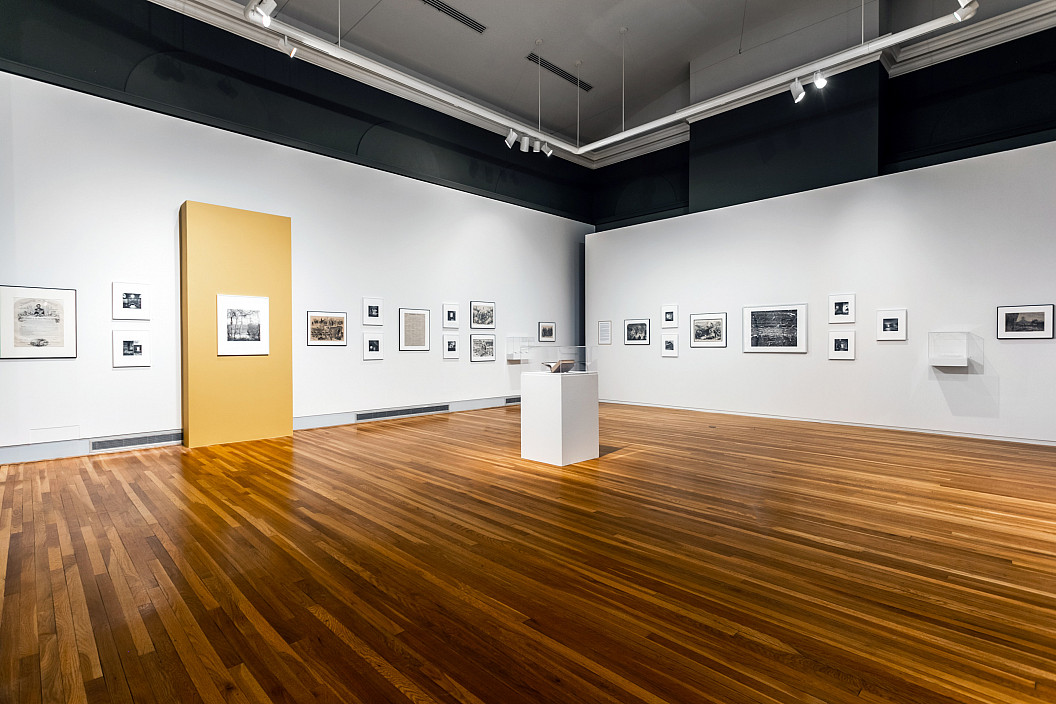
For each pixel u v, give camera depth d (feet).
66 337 19.93
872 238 26.30
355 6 26.66
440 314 32.50
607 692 6.59
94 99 20.68
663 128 37.99
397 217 30.45
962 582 9.66
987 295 23.20
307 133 27.37
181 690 6.67
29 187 19.26
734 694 6.54
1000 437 22.97
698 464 18.92
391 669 7.09
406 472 17.83
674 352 34.32
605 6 28.76
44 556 10.85
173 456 20.30
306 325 26.58
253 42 25.41
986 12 26.05
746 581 9.74
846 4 27.91
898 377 25.62
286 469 18.22
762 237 30.17
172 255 22.45
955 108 26.61
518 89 35.32
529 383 19.81
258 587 9.51
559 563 10.55
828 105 28.63
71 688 6.72
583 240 42.47
